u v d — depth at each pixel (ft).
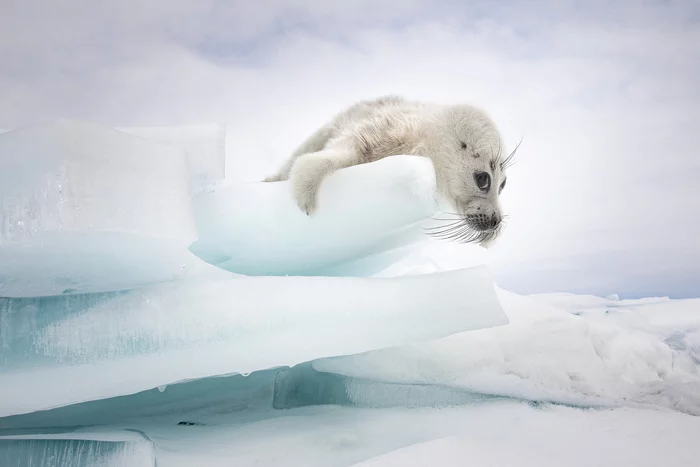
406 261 11.53
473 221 9.67
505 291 10.37
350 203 8.10
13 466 6.61
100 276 6.72
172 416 8.55
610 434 7.97
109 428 7.70
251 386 9.25
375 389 9.37
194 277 7.25
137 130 8.98
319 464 6.82
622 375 9.53
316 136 10.82
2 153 5.93
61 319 6.55
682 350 10.48
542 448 7.29
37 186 5.74
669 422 8.53
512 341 9.28
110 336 6.57
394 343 7.66
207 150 8.82
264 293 7.18
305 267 9.89
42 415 7.71
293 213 8.34
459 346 9.11
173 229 6.23
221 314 6.91
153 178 6.43
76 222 5.73
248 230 8.62
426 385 9.20
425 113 10.06
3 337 6.36
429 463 6.59
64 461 6.57
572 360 9.41
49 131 5.92
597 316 12.76
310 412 8.90
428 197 8.31
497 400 9.46
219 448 7.22
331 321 7.32
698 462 6.95
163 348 6.66
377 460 6.66
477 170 9.60
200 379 8.76
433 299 7.85
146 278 7.05
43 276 6.43
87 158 6.00
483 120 9.80
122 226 5.92
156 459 6.77
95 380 6.49
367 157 9.66
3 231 5.69
